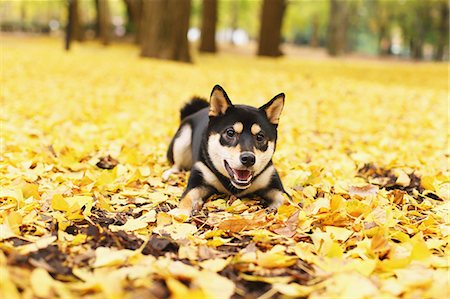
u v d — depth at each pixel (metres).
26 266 1.28
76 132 2.50
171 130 2.61
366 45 26.78
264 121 1.69
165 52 6.87
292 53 14.55
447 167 2.14
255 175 1.70
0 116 2.70
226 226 1.50
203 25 10.17
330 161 2.20
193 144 1.88
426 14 16.89
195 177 1.73
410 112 3.64
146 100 3.68
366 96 4.42
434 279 1.28
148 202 1.71
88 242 1.40
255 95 4.16
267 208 1.69
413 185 1.95
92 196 1.73
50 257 1.32
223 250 1.43
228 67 6.75
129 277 1.26
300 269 1.34
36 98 3.44
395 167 2.12
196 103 2.13
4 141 2.23
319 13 18.45
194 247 1.40
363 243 1.43
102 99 3.59
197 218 1.59
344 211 1.60
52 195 1.67
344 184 1.88
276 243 1.44
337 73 6.79
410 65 10.69
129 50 9.34
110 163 2.05
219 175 1.71
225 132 1.67
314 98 4.16
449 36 17.12
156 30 6.90
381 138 2.69
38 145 2.19
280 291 1.24
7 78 4.23
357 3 18.08
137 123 2.72
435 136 2.75
